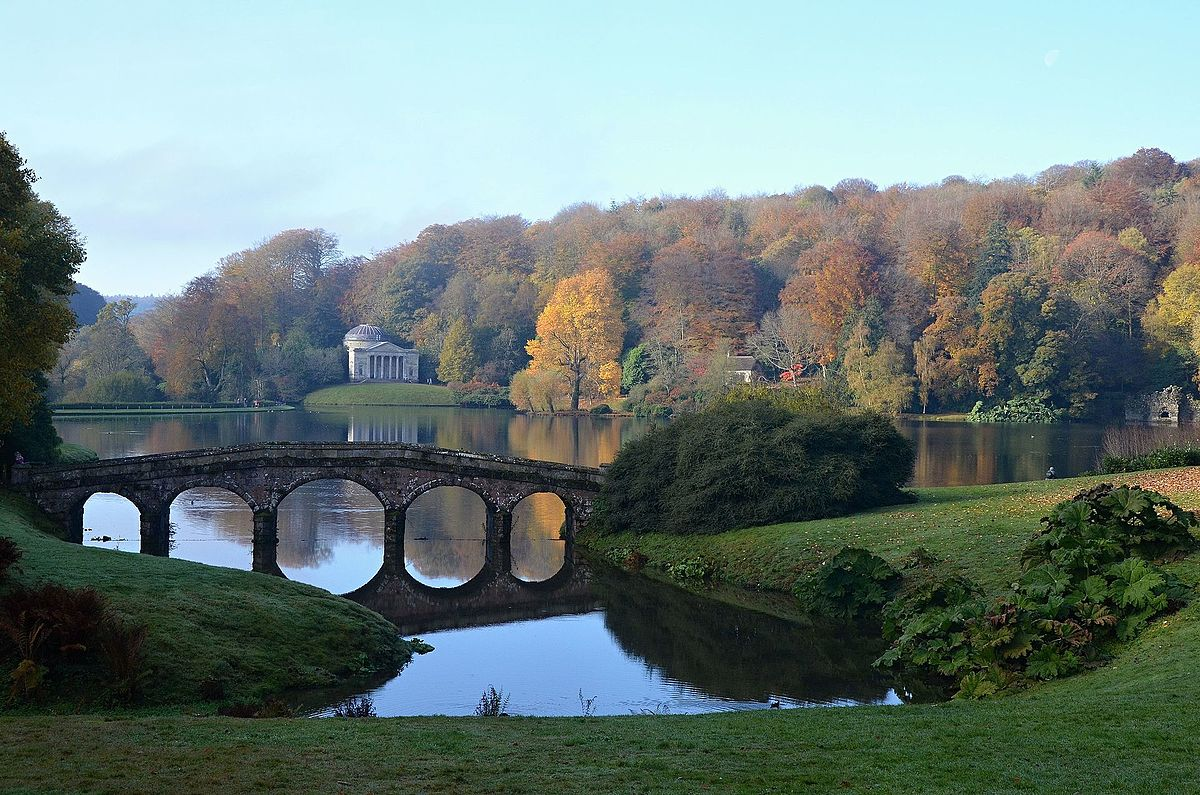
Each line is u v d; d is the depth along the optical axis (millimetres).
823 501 53750
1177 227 176000
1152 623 27531
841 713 21625
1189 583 29516
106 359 191625
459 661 36312
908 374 152750
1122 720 18734
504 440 127812
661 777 16359
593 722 21516
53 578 34031
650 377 177375
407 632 41219
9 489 55500
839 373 151750
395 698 31453
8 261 40625
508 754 18031
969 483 79875
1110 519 33156
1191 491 45469
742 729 19938
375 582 52219
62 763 17500
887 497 56406
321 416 171000
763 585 47219
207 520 68750
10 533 41656
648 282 198125
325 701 30734
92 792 15812
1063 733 18125
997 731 18562
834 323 164750
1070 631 27297
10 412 46219
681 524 55875
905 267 173875
